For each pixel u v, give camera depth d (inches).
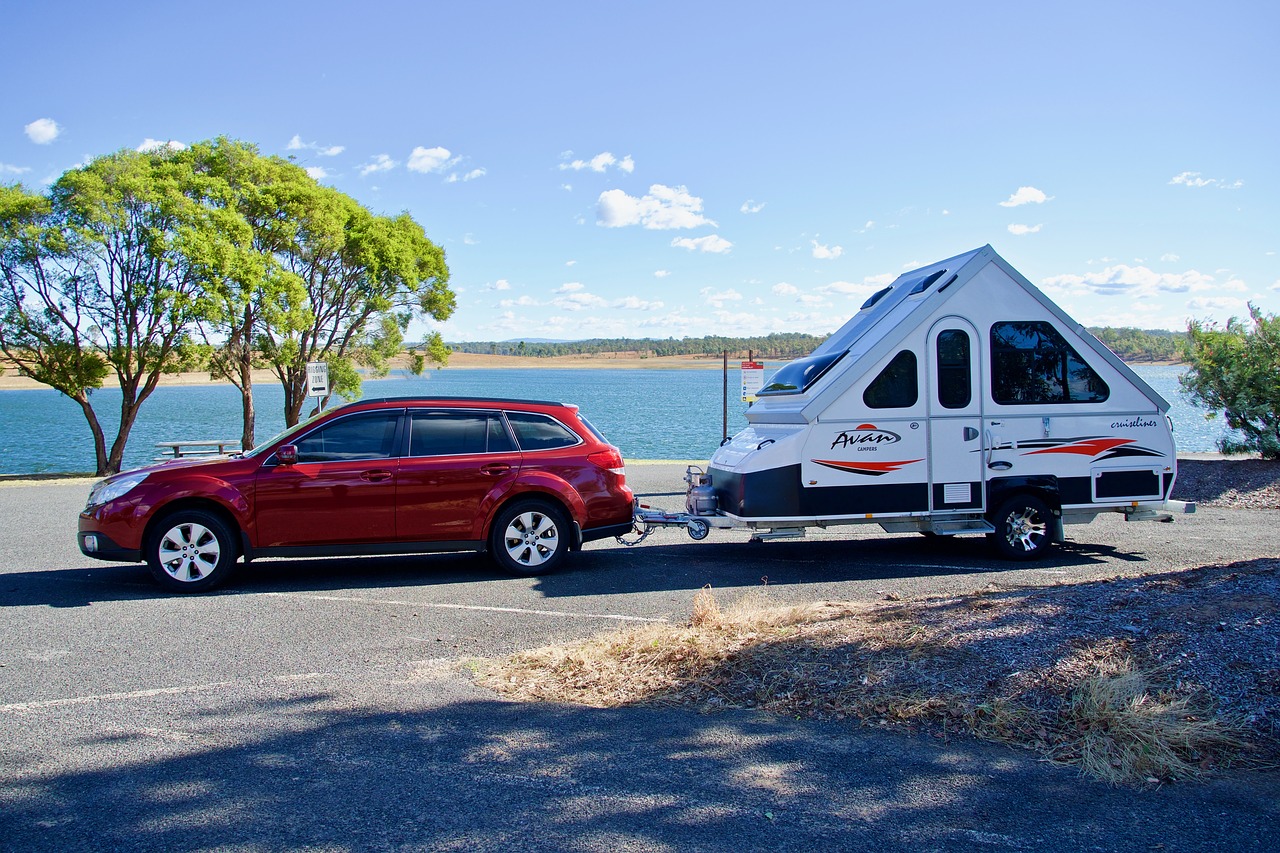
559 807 138.9
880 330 355.9
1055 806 137.8
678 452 1153.4
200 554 307.0
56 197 944.3
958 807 137.6
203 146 1099.9
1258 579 214.4
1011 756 154.9
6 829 133.6
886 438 342.6
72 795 145.2
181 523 304.8
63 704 190.9
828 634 207.5
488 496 327.6
